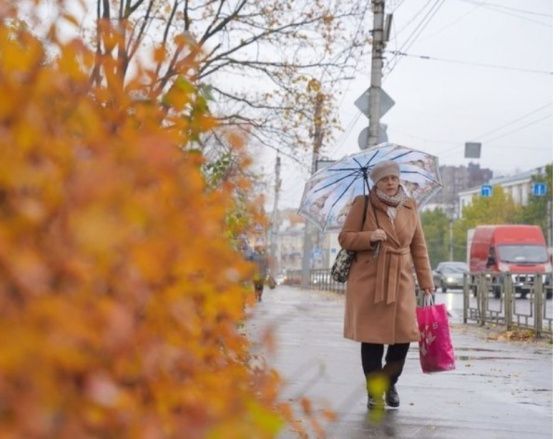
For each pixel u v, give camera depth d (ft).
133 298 6.78
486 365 38.70
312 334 51.47
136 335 6.88
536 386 31.91
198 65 10.14
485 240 151.74
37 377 5.55
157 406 7.06
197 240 8.31
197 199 8.43
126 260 6.74
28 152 6.66
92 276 6.30
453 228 411.54
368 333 25.96
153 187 7.86
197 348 8.29
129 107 9.25
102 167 6.98
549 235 303.27
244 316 9.95
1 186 6.33
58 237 6.29
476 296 68.80
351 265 26.91
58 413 5.73
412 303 26.40
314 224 31.37
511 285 58.39
